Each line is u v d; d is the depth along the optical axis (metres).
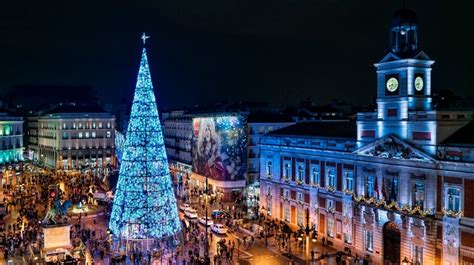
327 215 69.88
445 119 52.16
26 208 88.69
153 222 64.56
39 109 196.00
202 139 113.31
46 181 124.31
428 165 52.62
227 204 98.38
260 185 87.69
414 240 54.50
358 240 63.16
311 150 72.81
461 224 49.34
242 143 103.25
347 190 65.62
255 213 87.12
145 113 65.69
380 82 59.25
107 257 62.97
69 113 157.75
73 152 157.62
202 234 73.38
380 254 59.34
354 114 125.38
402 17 57.53
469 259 48.84
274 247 67.44
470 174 48.22
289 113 130.12
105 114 164.38
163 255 63.22
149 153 65.25
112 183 99.06
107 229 72.69
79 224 77.44
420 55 55.28
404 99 55.56
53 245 63.62
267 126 108.25
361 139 62.53
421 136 53.56
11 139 125.75
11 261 57.53
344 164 66.25
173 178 144.75
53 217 65.44
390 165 57.78
